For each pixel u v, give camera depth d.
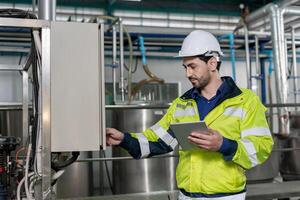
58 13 4.42
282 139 3.47
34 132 1.45
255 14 4.12
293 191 2.40
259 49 4.61
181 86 4.81
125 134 1.62
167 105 2.43
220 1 5.04
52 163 1.44
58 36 1.35
